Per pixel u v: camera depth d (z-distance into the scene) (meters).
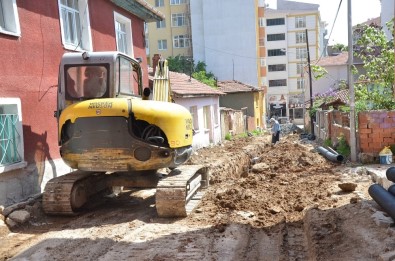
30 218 8.23
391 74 18.12
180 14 59.44
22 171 9.05
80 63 8.42
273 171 14.38
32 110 9.62
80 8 12.65
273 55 74.69
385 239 5.95
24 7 9.56
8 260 6.17
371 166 12.96
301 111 73.50
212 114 26.83
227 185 11.38
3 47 8.75
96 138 8.09
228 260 5.96
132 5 15.55
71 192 8.30
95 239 6.98
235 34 55.28
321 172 13.05
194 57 57.38
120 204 9.80
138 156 8.09
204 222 7.88
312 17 73.12
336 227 6.95
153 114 8.13
